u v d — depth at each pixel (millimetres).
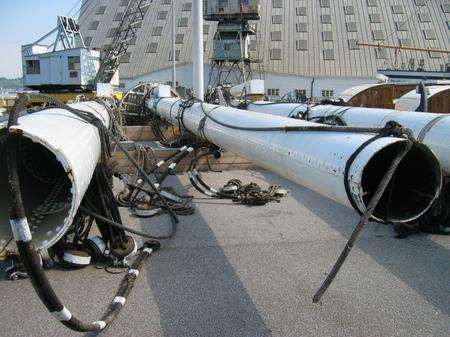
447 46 44969
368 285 4289
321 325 3621
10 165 2436
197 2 12359
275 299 4031
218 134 6344
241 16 39938
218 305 3922
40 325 3598
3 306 3857
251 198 7000
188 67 44188
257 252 5098
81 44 31375
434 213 5535
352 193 2967
